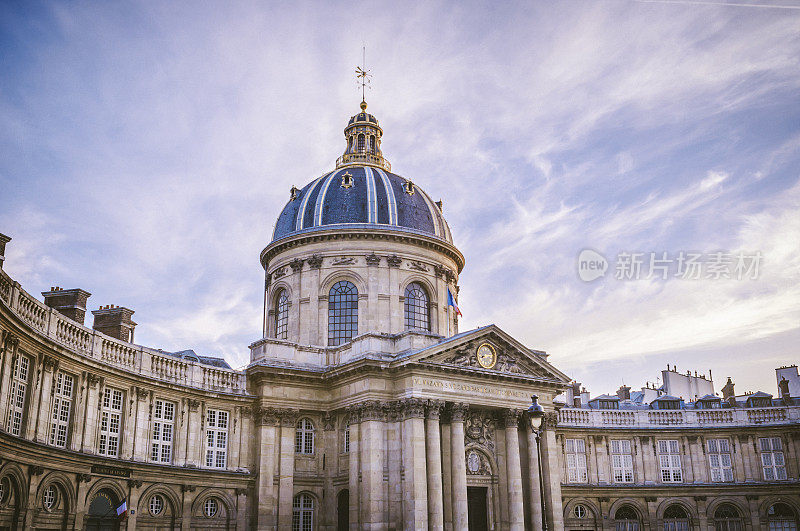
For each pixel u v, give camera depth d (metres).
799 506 38.47
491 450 32.72
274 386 32.28
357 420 31.09
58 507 24.61
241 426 31.86
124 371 27.55
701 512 38.56
